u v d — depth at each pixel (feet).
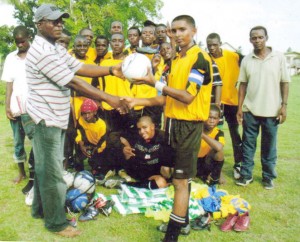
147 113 18.02
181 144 10.78
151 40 20.42
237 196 13.93
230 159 20.89
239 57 18.47
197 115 10.57
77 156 17.20
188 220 11.98
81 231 12.19
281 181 17.02
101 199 13.60
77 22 104.32
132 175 15.94
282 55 15.66
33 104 11.28
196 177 17.20
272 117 15.70
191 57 10.39
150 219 13.15
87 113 15.75
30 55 10.92
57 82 10.87
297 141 25.75
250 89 16.03
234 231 12.34
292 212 13.74
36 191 12.66
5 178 17.04
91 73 12.37
